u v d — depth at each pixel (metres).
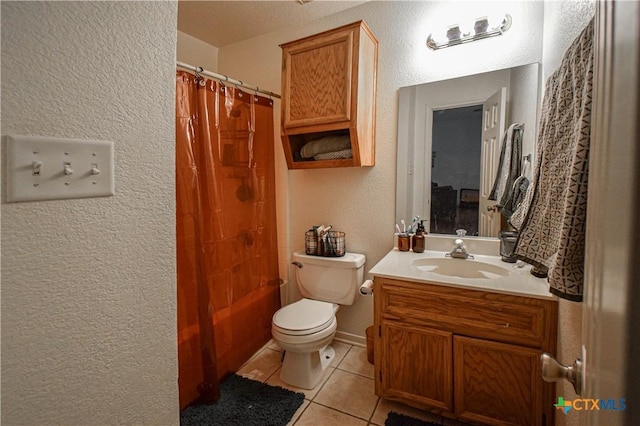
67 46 0.54
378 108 2.07
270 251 2.34
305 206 2.39
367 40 1.90
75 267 0.57
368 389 1.81
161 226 0.72
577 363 0.52
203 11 2.14
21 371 0.50
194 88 1.70
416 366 1.52
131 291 0.66
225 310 1.92
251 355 2.17
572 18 1.09
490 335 1.37
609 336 0.33
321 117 1.88
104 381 0.62
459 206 1.88
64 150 0.54
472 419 1.43
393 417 1.58
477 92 1.79
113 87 0.62
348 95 1.81
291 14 2.18
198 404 1.68
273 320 1.83
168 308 0.74
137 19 0.66
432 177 1.94
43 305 0.53
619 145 0.32
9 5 0.47
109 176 0.61
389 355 1.58
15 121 0.48
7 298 0.49
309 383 1.81
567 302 1.09
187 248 1.66
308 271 2.17
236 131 1.99
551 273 0.79
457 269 1.76
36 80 0.51
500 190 1.75
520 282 1.39
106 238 0.61
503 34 1.72
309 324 1.76
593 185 0.44
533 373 1.30
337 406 1.67
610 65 0.36
